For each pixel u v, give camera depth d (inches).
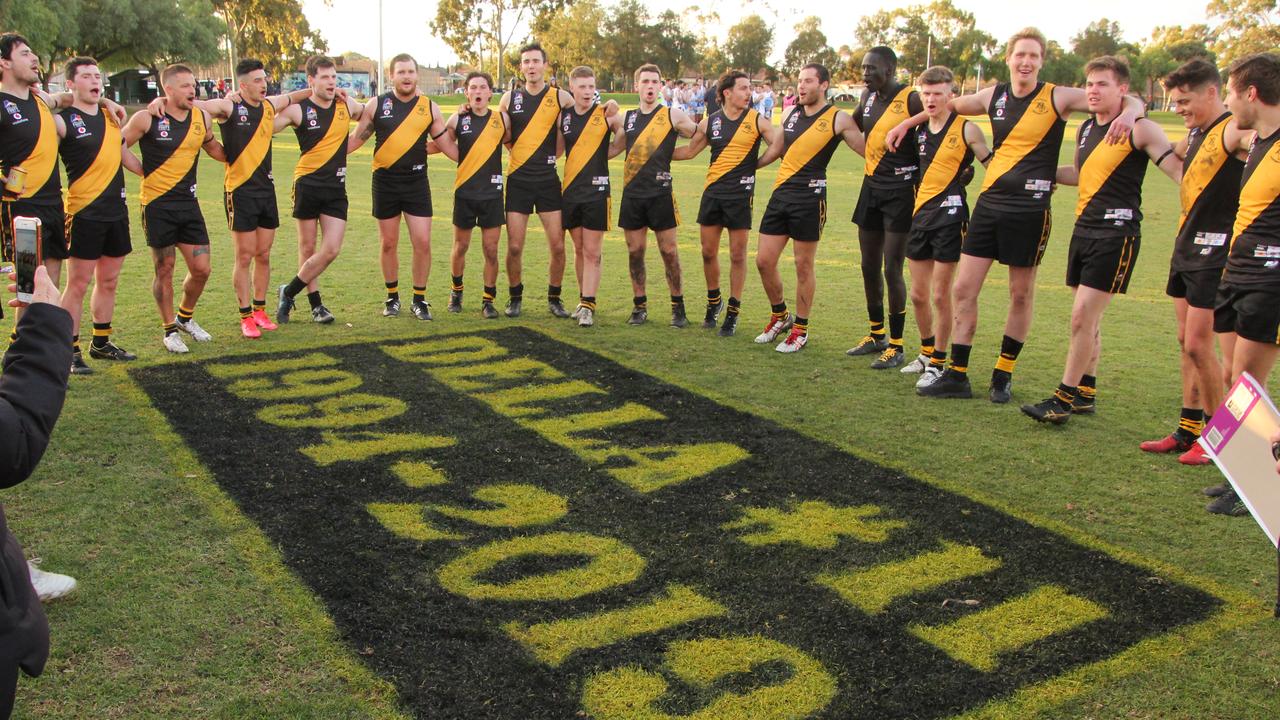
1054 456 208.7
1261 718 117.7
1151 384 264.5
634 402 240.7
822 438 216.7
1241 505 179.2
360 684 120.3
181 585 144.4
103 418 217.6
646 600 143.3
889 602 143.9
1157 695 122.1
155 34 1875.0
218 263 414.3
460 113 320.2
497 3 2080.5
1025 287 240.4
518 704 117.3
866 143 276.5
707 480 190.9
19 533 159.8
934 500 182.7
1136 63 2765.7
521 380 257.9
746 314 347.9
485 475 191.3
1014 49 233.8
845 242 513.0
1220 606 144.6
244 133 283.6
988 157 244.1
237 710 115.0
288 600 140.3
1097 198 219.9
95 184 249.4
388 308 330.0
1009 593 147.3
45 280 83.1
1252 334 177.9
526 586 146.6
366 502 176.6
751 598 144.3
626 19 2443.4
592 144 311.1
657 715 115.8
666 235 315.6
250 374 256.8
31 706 115.0
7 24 1373.0
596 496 182.1
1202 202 197.0
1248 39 2635.3
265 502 175.2
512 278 331.0
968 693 121.3
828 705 118.6
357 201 630.5
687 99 1582.2
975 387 261.3
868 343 293.9
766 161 298.0
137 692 118.3
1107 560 159.0
